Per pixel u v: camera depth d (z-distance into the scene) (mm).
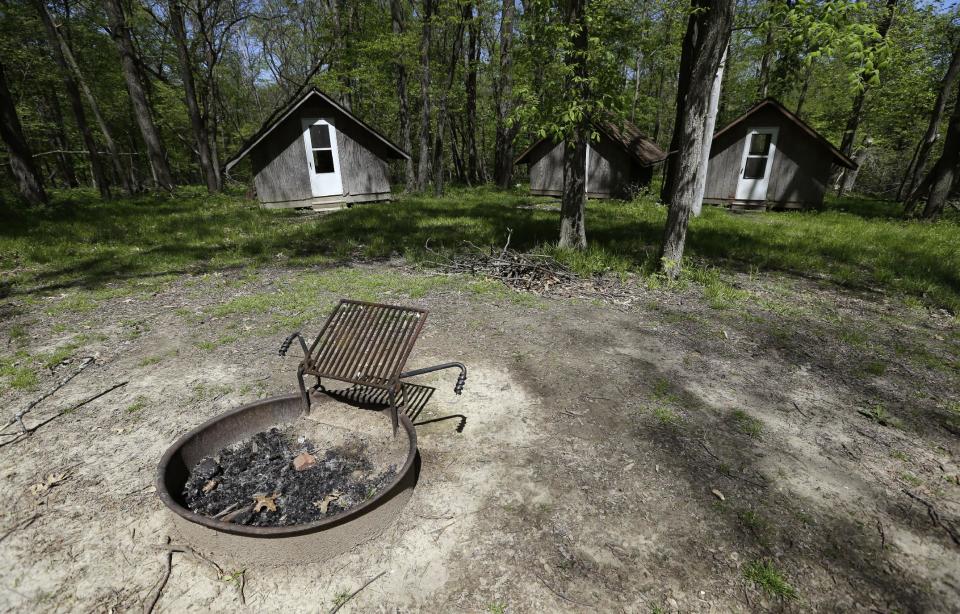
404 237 9609
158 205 14664
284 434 3117
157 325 5043
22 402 3555
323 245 9164
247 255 8328
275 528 2074
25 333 4820
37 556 2252
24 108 20219
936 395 3785
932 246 9188
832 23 5078
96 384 3820
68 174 26641
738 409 3545
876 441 3180
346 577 2174
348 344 3203
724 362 4320
